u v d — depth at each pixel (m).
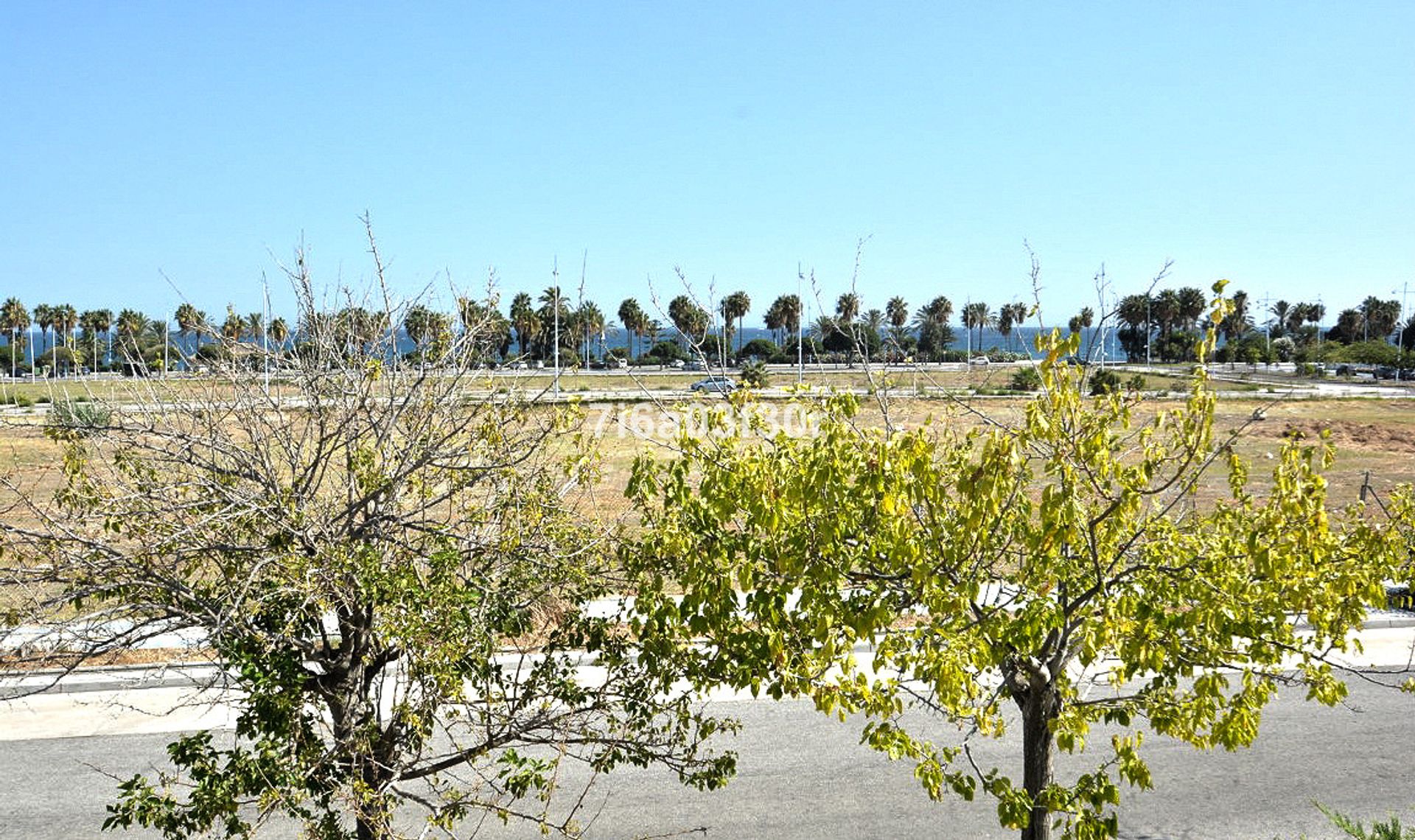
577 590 7.04
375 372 7.08
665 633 6.76
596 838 9.30
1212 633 6.13
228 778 6.14
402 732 6.68
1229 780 10.54
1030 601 5.88
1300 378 75.12
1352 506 7.12
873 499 6.03
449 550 6.44
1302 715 12.30
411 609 6.13
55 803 9.82
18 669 12.43
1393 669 13.67
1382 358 87.00
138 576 5.95
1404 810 9.82
